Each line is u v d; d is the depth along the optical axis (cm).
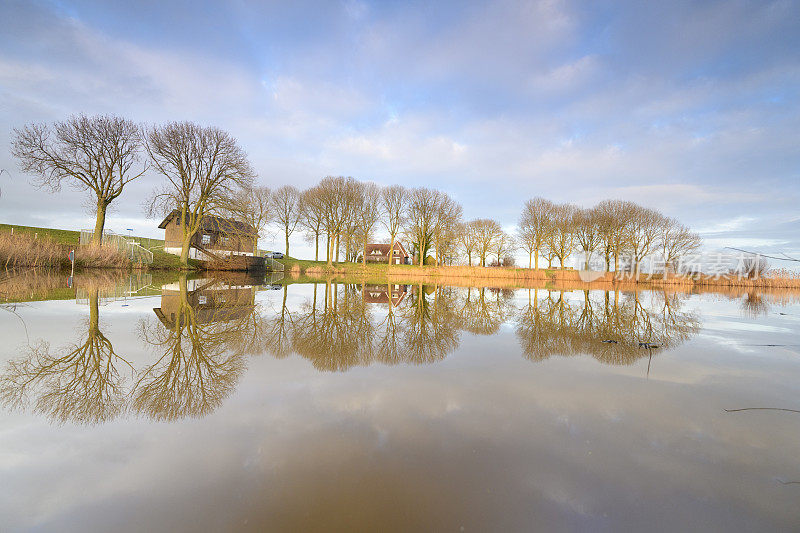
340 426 365
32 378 483
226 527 224
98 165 2630
